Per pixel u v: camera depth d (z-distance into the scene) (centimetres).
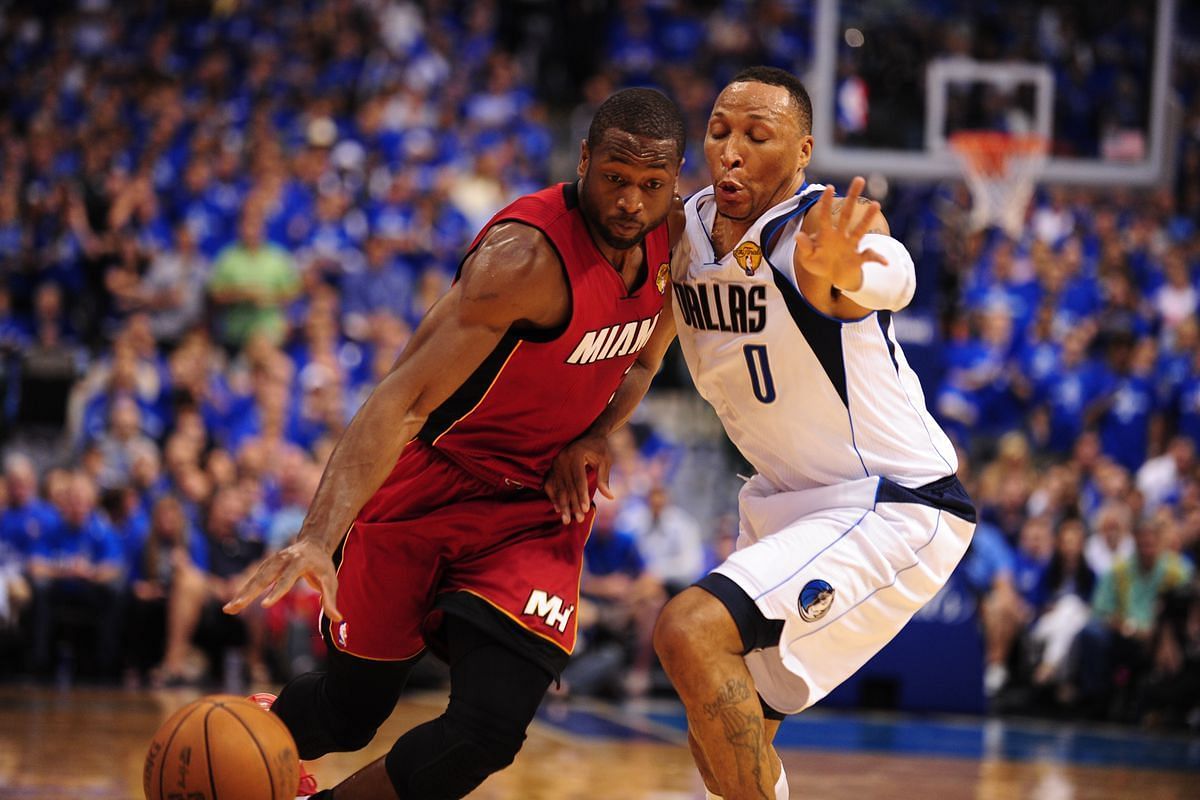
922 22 2136
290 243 2600
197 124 2941
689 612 675
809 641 705
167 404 2169
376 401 649
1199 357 2392
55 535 1869
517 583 699
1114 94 2145
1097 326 2561
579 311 680
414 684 1911
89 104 2992
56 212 2528
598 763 1355
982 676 1873
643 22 3603
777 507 750
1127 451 2369
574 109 3691
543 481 734
